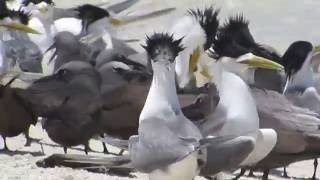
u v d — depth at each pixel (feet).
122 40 72.90
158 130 38.22
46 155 53.16
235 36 47.52
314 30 110.52
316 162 55.01
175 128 38.42
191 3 111.75
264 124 48.11
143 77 54.24
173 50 39.17
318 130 49.06
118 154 55.83
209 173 41.16
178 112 38.88
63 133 53.47
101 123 54.08
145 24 93.35
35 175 45.06
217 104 43.50
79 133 53.42
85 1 111.34
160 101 38.60
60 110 53.47
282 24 112.16
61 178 44.62
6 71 58.70
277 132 48.16
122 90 53.72
